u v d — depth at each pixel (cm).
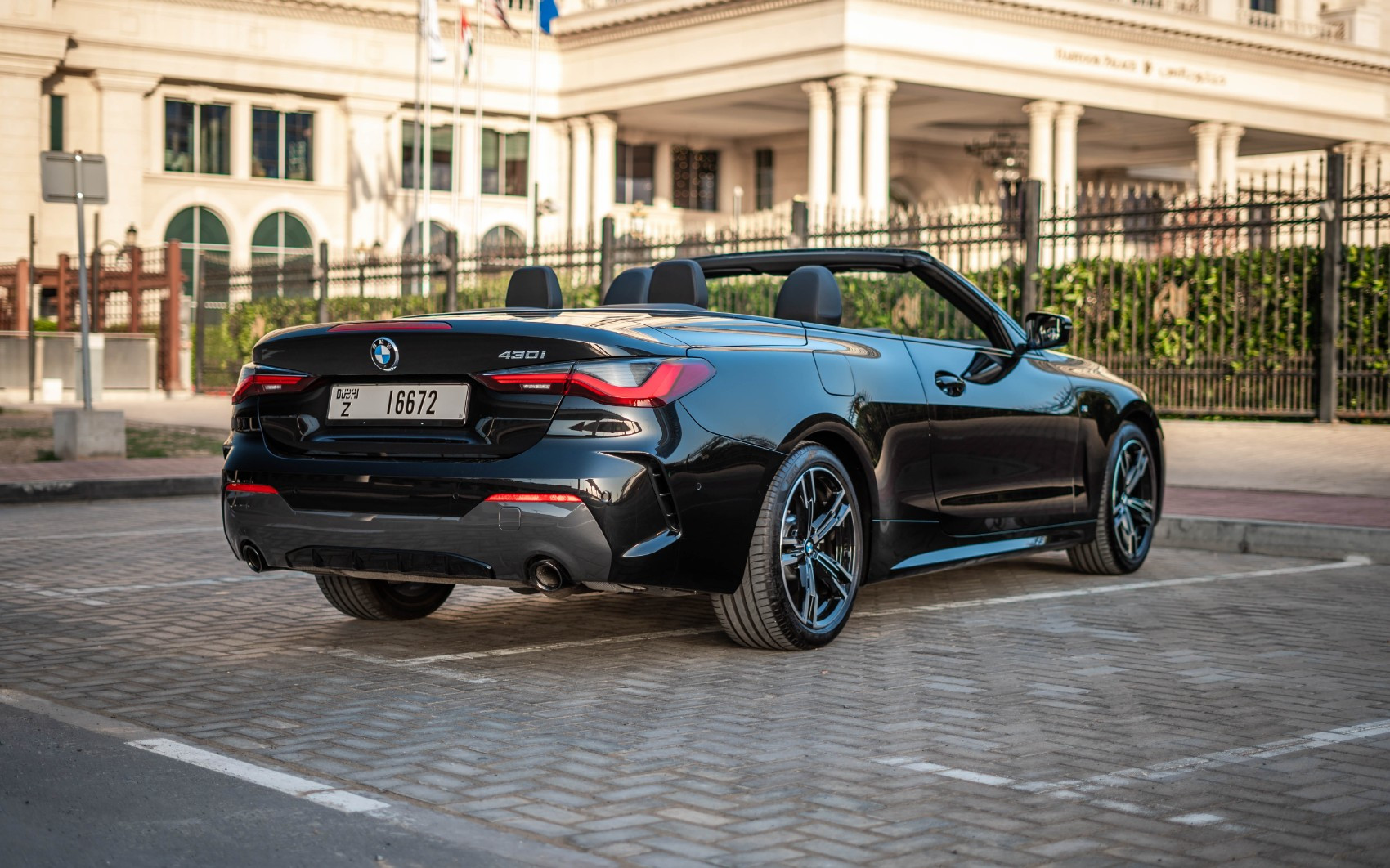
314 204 4191
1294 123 4528
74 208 3828
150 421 1816
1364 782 331
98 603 597
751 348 467
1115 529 664
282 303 2472
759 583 462
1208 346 1426
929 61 3834
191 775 337
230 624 549
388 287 2823
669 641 512
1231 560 748
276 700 419
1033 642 507
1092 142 4984
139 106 3919
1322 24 5038
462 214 4394
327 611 580
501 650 496
